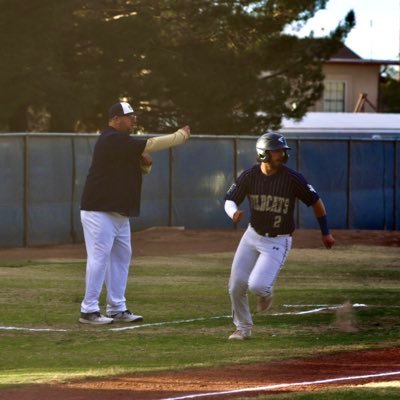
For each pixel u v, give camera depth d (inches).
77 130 3976.4
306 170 3272.6
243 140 3129.9
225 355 1005.2
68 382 852.0
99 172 1243.8
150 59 3558.1
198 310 1400.1
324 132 3976.4
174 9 3681.1
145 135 2748.5
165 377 872.3
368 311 1373.0
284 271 2039.9
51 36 3299.7
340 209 3321.9
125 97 3580.2
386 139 3425.2
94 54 3634.4
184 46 3818.9
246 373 890.7
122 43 3486.7
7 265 2066.9
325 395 763.4
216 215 3073.3
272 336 1146.7
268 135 1061.1
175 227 2952.8
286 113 3944.4
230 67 3789.4
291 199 1064.2
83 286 1688.0
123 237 1280.8
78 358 1012.5
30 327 1237.7
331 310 1386.6
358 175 3363.7
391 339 1114.7
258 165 1078.4
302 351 1026.1
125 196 1249.4
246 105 3836.1
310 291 1641.2
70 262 2162.9
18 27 3213.6
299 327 1221.7
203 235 2842.0
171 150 2984.7
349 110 5964.6
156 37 3580.2
